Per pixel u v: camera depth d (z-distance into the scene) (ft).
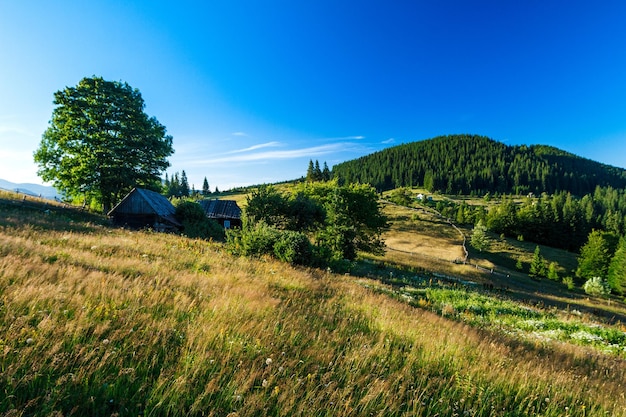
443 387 14.84
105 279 21.72
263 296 25.82
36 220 59.00
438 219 309.63
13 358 10.18
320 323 21.65
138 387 10.49
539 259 205.26
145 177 114.52
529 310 60.85
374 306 31.68
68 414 8.55
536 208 320.50
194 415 9.71
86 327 13.17
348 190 126.00
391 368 15.70
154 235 68.54
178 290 23.08
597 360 28.73
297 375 12.92
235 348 14.19
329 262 64.69
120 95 107.45
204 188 587.27
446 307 45.78
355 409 10.97
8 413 8.09
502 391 15.72
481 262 192.34
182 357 12.47
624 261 191.52
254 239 60.54
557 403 15.72
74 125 101.65
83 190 103.14
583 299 149.48
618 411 15.58
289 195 115.85
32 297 15.26
